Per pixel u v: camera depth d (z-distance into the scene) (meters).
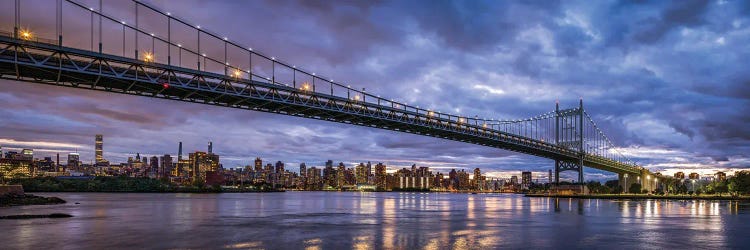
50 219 66.94
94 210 91.56
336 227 57.16
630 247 41.41
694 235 49.34
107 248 40.03
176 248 40.09
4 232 50.41
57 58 79.00
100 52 80.50
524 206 117.12
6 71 78.25
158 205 117.94
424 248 40.12
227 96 98.25
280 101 105.31
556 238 46.72
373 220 68.25
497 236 48.09
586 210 95.44
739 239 46.38
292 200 176.50
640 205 120.50
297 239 45.62
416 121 140.88
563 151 195.50
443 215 79.81
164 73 88.69
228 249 39.62
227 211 90.94
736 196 189.88
